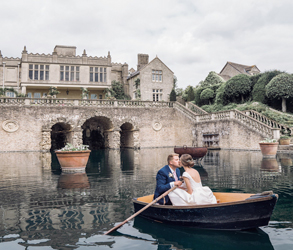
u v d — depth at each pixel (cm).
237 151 2048
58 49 3934
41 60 3566
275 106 2697
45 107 2658
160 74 4059
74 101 2761
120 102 2955
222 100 3150
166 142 3131
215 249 385
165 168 537
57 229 462
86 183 844
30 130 2606
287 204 575
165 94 4062
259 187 732
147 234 445
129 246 397
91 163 1448
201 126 2694
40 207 586
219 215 450
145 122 3039
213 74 3916
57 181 886
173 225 487
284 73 2573
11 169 1209
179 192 499
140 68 4303
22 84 3466
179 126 3073
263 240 413
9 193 718
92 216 528
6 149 2531
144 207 480
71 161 1093
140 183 834
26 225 481
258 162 1298
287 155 1616
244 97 3064
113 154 2128
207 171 1052
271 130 1933
